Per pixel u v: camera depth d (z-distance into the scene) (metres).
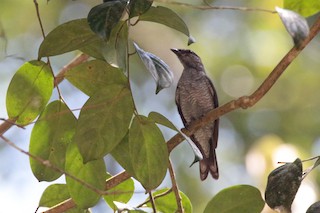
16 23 15.88
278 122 16.72
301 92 16.97
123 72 7.61
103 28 7.04
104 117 7.61
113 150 7.97
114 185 8.45
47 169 8.09
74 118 8.04
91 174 8.02
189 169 16.02
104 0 7.58
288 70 17.08
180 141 8.19
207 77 13.86
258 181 13.44
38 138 8.04
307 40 7.30
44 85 7.96
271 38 16.94
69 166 8.00
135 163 7.65
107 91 7.62
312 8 8.00
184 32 7.77
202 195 15.95
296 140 16.50
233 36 17.09
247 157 14.43
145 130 7.64
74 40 7.59
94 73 7.94
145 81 16.97
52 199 8.88
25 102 7.98
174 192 8.22
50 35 7.56
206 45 17.09
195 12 16.98
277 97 16.98
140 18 7.65
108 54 7.58
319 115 16.77
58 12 16.36
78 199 8.03
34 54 15.84
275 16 16.69
